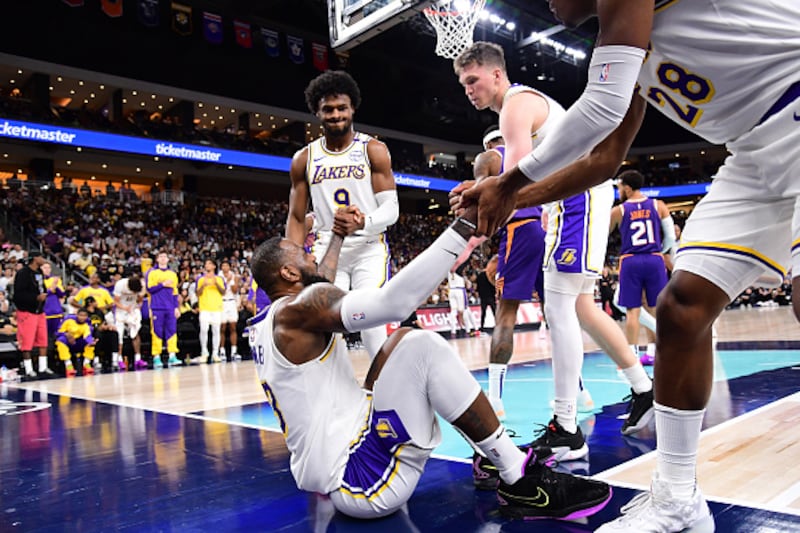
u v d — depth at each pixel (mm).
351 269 2766
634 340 4574
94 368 8836
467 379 1679
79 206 18281
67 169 21672
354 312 1583
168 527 1802
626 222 4547
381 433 1678
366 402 1804
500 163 2578
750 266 1371
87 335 8328
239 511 1917
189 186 23141
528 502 1692
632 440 2604
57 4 17484
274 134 25781
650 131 28906
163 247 16750
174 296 9188
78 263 12977
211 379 6570
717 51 1232
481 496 1940
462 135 27844
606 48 1224
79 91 20672
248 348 10883
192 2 19922
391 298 1521
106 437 3332
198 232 19844
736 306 19578
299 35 22641
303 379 1708
